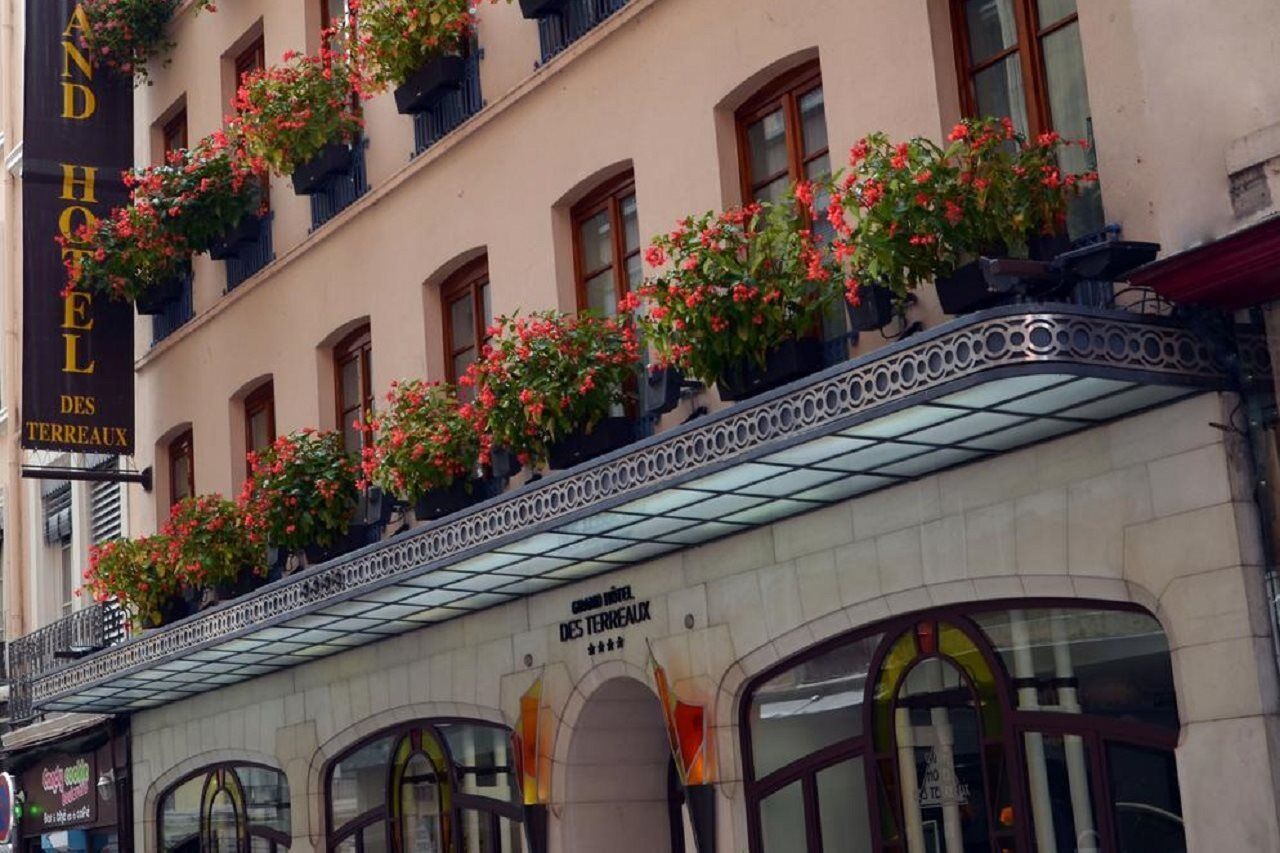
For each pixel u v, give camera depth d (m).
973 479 10.80
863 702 11.77
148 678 17.98
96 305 21.09
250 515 16.62
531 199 14.71
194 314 20.48
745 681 12.55
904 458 10.57
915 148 10.00
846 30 11.73
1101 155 9.99
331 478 16.39
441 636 15.75
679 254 12.11
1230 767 9.12
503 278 15.02
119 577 18.66
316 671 17.53
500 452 13.61
